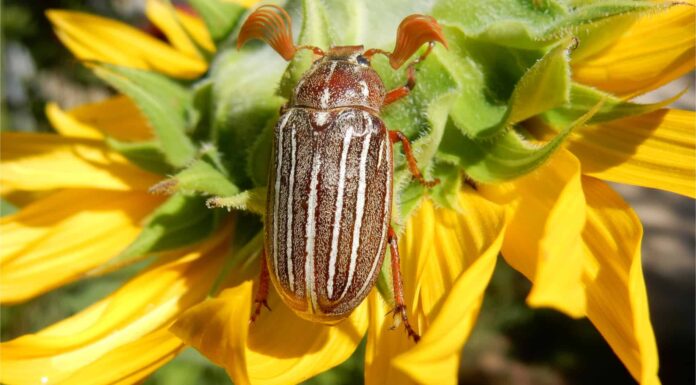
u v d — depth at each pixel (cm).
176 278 13
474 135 12
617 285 11
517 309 40
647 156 12
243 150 13
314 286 11
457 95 12
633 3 12
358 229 11
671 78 12
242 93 13
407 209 12
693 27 12
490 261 11
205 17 14
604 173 12
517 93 12
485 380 41
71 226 15
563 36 12
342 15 13
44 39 40
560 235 10
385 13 13
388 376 12
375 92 12
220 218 13
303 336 12
